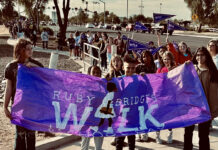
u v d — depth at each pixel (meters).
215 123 6.54
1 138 5.34
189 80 4.60
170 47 7.19
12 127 5.94
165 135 5.90
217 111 4.61
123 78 4.48
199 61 4.68
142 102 4.55
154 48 9.66
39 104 4.09
